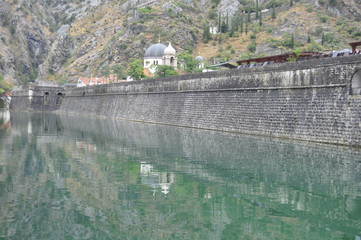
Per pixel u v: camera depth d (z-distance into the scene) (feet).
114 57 593.42
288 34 540.11
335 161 93.81
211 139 139.23
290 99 140.56
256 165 90.68
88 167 88.69
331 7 593.42
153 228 49.19
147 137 149.07
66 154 107.96
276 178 77.51
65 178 77.10
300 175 79.66
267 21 634.43
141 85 254.06
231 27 640.58
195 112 194.59
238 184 72.84
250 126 157.28
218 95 180.45
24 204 59.11
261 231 48.37
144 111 244.83
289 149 112.68
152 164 92.63
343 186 71.26
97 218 52.95
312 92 132.57
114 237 46.03
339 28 532.73
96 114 317.83
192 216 54.08
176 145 124.88
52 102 454.40
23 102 472.03
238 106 166.20
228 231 48.14
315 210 57.00
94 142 134.72
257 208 58.03
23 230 48.26
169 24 617.21
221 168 87.51
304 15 595.06
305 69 135.13
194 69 388.37
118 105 284.00
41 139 144.25
